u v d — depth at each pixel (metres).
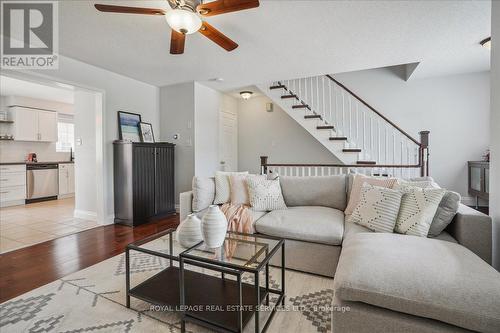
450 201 1.84
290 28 2.53
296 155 5.64
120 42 2.82
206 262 1.41
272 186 2.74
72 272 2.19
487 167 3.78
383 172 4.12
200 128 4.59
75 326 1.50
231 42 2.32
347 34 2.66
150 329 1.49
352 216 2.22
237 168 6.08
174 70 3.78
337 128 4.66
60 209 4.63
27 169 5.18
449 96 4.46
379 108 4.83
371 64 3.56
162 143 4.13
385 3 2.12
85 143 3.91
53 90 4.83
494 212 1.83
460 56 3.33
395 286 1.11
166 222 3.86
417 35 2.70
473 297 1.01
